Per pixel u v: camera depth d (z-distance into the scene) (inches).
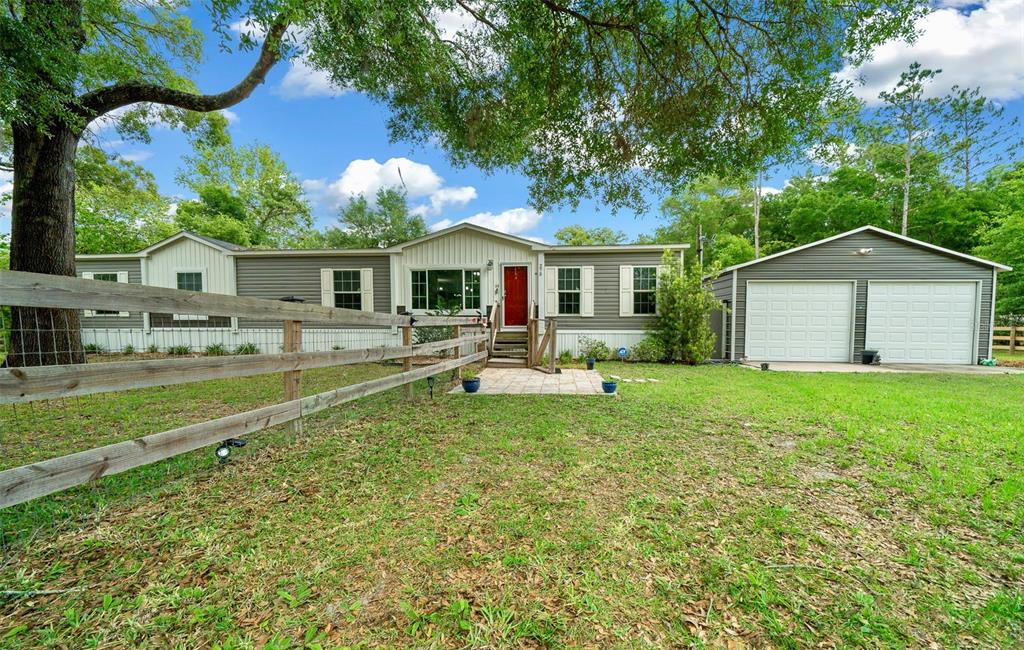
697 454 124.0
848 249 397.1
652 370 335.6
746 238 925.2
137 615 55.9
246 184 936.9
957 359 386.3
